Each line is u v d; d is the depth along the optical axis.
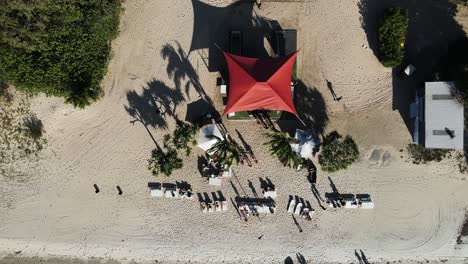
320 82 22.22
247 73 19.75
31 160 22.86
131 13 22.38
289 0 22.08
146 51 22.41
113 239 22.81
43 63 20.19
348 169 22.36
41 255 22.89
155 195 22.55
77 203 22.84
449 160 22.14
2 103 22.72
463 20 21.83
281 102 20.02
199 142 21.53
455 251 22.27
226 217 22.62
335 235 22.45
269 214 22.50
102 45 21.41
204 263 22.64
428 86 20.34
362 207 22.19
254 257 22.56
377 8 22.05
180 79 22.39
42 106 22.61
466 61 21.23
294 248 22.50
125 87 22.48
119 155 22.67
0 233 22.88
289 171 22.47
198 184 22.61
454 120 20.23
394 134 22.22
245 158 22.48
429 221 22.31
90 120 22.66
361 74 22.20
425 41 21.98
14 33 19.30
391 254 22.38
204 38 22.30
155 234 22.73
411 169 22.30
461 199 22.20
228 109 20.17
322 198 22.41
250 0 22.09
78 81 21.00
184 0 22.34
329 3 22.12
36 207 22.88
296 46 22.02
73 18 20.02
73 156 22.77
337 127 22.28
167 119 22.45
